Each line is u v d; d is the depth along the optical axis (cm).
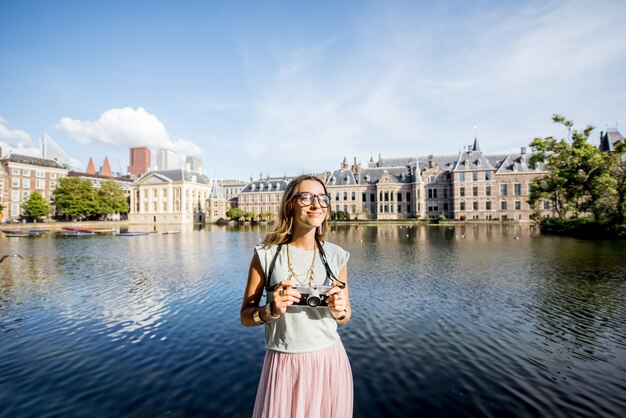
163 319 1031
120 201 8519
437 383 650
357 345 819
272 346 251
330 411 247
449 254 2261
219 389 640
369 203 7825
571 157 3591
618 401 584
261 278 265
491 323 949
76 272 1834
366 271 1694
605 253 2159
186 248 3006
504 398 599
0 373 706
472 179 6588
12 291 1412
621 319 965
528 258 2020
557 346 802
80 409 580
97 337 895
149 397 615
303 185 258
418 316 1013
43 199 6894
